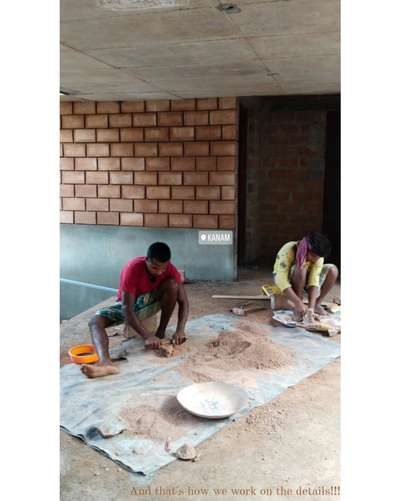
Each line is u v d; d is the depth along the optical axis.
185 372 3.14
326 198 7.46
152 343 3.39
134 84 5.05
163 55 3.87
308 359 3.41
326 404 2.75
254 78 4.73
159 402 2.73
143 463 2.18
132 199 6.29
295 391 2.92
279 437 2.41
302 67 4.25
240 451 2.29
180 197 6.11
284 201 7.64
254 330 3.94
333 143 7.31
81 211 6.53
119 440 2.37
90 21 3.07
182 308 3.72
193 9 2.86
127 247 6.40
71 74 4.57
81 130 6.33
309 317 4.00
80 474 2.12
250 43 3.54
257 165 7.39
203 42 3.52
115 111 6.16
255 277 6.34
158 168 6.12
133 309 3.41
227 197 5.95
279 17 2.99
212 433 2.43
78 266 6.65
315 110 7.29
